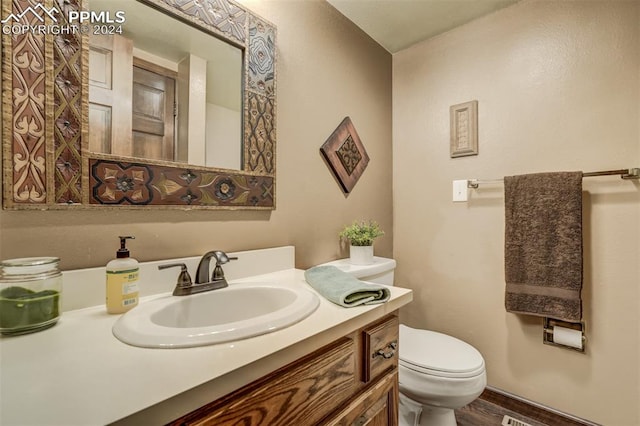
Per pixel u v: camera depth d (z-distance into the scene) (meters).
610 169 1.28
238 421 0.48
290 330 0.62
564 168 1.38
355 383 0.73
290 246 1.26
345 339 0.71
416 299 1.87
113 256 0.80
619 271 1.26
